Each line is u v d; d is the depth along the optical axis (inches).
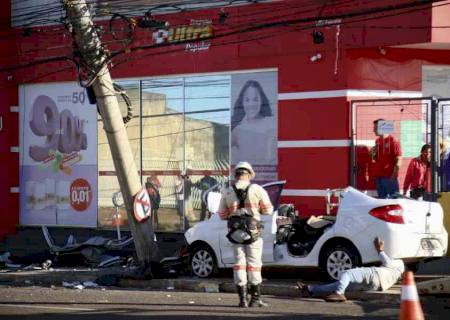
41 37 1211.9
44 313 646.5
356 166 967.0
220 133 1070.4
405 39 922.7
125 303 703.7
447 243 772.0
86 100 1184.2
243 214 668.7
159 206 1118.4
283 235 787.4
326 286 707.4
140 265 885.8
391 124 955.3
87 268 1000.2
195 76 1086.4
